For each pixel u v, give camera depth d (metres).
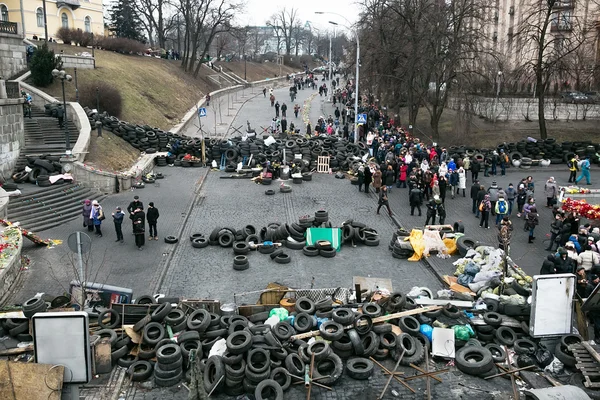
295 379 11.54
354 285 15.70
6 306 14.54
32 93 37.59
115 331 12.94
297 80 88.69
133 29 80.75
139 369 11.91
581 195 25.31
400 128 46.00
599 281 14.07
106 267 18.31
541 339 12.77
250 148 35.47
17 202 23.08
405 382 11.65
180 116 54.00
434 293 16.59
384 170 29.75
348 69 64.75
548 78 41.75
